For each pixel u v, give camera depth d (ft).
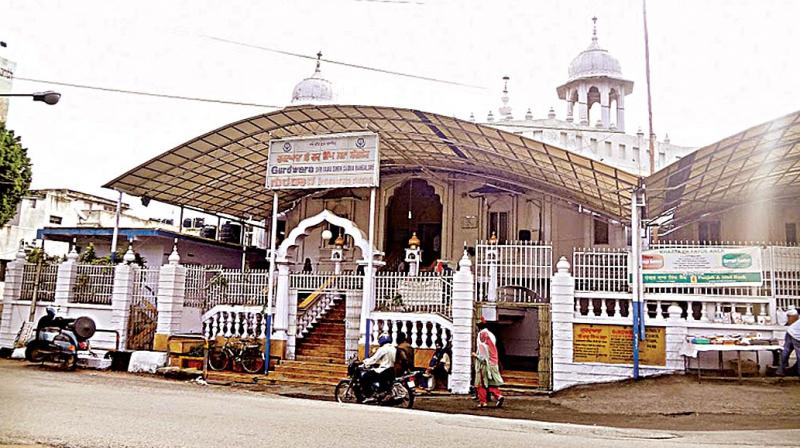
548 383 45.52
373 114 53.01
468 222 72.59
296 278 55.52
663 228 64.39
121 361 51.72
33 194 103.09
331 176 52.37
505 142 53.11
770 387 39.60
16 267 60.70
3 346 59.16
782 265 44.78
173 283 54.95
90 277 59.06
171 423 24.70
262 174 69.92
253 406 32.17
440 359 46.78
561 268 45.55
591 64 75.31
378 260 52.75
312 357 53.11
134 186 67.15
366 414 30.96
